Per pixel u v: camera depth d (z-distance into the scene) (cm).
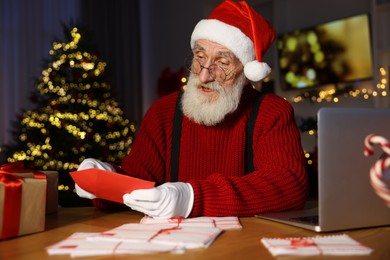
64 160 393
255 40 138
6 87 500
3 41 500
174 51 601
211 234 81
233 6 143
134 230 84
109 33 583
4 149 455
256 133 144
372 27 433
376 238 83
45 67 435
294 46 490
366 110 90
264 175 118
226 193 106
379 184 72
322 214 86
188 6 583
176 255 70
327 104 479
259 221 101
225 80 139
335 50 459
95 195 106
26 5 516
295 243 75
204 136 149
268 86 519
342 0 467
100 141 406
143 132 156
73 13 551
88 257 69
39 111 402
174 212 97
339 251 70
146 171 147
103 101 426
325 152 86
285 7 511
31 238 83
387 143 71
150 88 627
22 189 84
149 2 635
